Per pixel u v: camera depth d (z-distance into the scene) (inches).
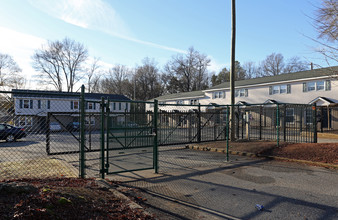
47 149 373.4
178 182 237.9
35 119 364.2
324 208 171.0
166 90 2664.9
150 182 237.5
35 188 143.0
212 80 2642.7
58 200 134.7
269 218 156.2
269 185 227.8
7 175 232.8
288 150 371.6
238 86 1273.4
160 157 379.6
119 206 160.4
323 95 942.4
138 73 2591.0
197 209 171.3
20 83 1761.8
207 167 305.6
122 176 260.1
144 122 293.6
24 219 110.3
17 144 580.4
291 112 836.6
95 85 2336.4
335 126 861.8
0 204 117.6
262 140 518.3
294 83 1042.1
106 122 254.8
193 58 2476.6
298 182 236.7
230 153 414.6
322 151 339.3
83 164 230.8
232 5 518.9
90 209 141.5
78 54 2005.4
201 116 490.0
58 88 1962.4
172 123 446.3
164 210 168.7
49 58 1879.9
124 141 267.9
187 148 488.1
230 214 163.0
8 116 305.0
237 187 221.6
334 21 337.4
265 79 1211.9
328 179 245.8
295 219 154.3
